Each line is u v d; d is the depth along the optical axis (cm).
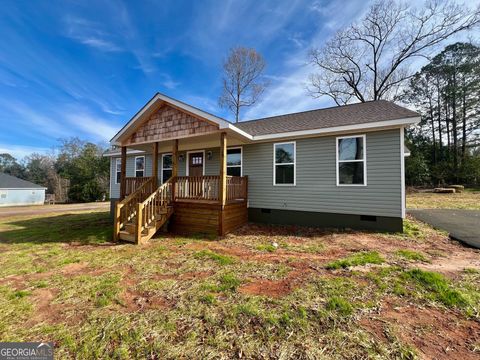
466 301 252
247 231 689
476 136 2256
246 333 211
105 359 184
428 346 188
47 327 227
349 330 210
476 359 174
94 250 515
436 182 2245
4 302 278
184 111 703
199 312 247
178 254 467
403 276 319
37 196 2891
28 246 560
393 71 1884
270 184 818
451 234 578
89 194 2938
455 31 1591
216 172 949
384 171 636
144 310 255
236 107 2336
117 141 829
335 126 670
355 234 611
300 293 281
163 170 1109
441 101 2428
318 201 731
